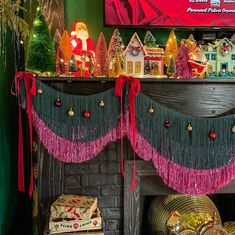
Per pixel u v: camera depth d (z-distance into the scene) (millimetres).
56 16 1574
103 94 1340
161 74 1402
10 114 1650
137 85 1316
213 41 1585
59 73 1354
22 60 1717
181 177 1408
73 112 1330
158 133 1363
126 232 1487
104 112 1347
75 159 1375
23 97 1296
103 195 1467
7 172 1592
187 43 1411
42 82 1337
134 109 1335
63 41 1393
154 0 1529
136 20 1532
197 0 1534
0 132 1465
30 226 1889
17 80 1286
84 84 1364
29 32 1438
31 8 1568
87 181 1453
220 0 1537
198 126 1379
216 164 1403
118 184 1467
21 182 1370
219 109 1417
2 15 1191
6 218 1570
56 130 1338
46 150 1407
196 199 1632
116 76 1369
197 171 1402
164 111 1359
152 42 1429
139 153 1370
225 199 1788
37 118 1317
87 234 1292
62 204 1335
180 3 1536
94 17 1646
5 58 1512
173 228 1554
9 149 1626
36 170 1441
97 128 1356
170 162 1387
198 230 1497
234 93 1414
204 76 1396
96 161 1446
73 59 1348
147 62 1395
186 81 1379
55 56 1357
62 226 1293
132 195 1472
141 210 1614
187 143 1380
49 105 1321
